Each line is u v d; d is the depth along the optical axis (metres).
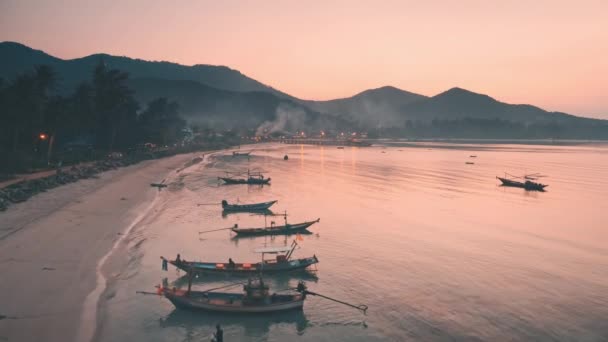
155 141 188.88
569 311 40.56
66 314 35.53
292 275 48.81
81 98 139.38
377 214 82.06
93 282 42.16
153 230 63.75
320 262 53.53
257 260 53.91
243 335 35.91
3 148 105.69
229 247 58.91
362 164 187.00
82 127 139.88
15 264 43.91
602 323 38.25
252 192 105.88
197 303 38.38
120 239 56.97
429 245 61.44
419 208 88.75
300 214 81.25
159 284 44.25
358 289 45.16
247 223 72.94
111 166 121.88
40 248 49.28
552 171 169.38
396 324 37.81
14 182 80.25
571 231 71.12
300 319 38.66
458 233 68.56
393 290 44.94
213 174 139.62
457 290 45.09
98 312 36.72
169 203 85.88
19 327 32.81
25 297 37.38
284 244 60.84
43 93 108.88
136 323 36.22
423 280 47.78
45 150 123.69
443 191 112.56
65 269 44.28
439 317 39.09
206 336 35.25
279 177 137.12
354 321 38.34
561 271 51.34
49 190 79.94
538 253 58.59
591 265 53.75
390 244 61.69
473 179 138.75
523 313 40.03
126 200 81.88
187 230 66.00
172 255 53.59
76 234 56.16
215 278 46.88
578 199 104.12
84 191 84.00
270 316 38.78
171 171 136.88
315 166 175.12
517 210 88.94
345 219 77.38
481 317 39.12
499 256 56.94
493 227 73.12
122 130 169.38
